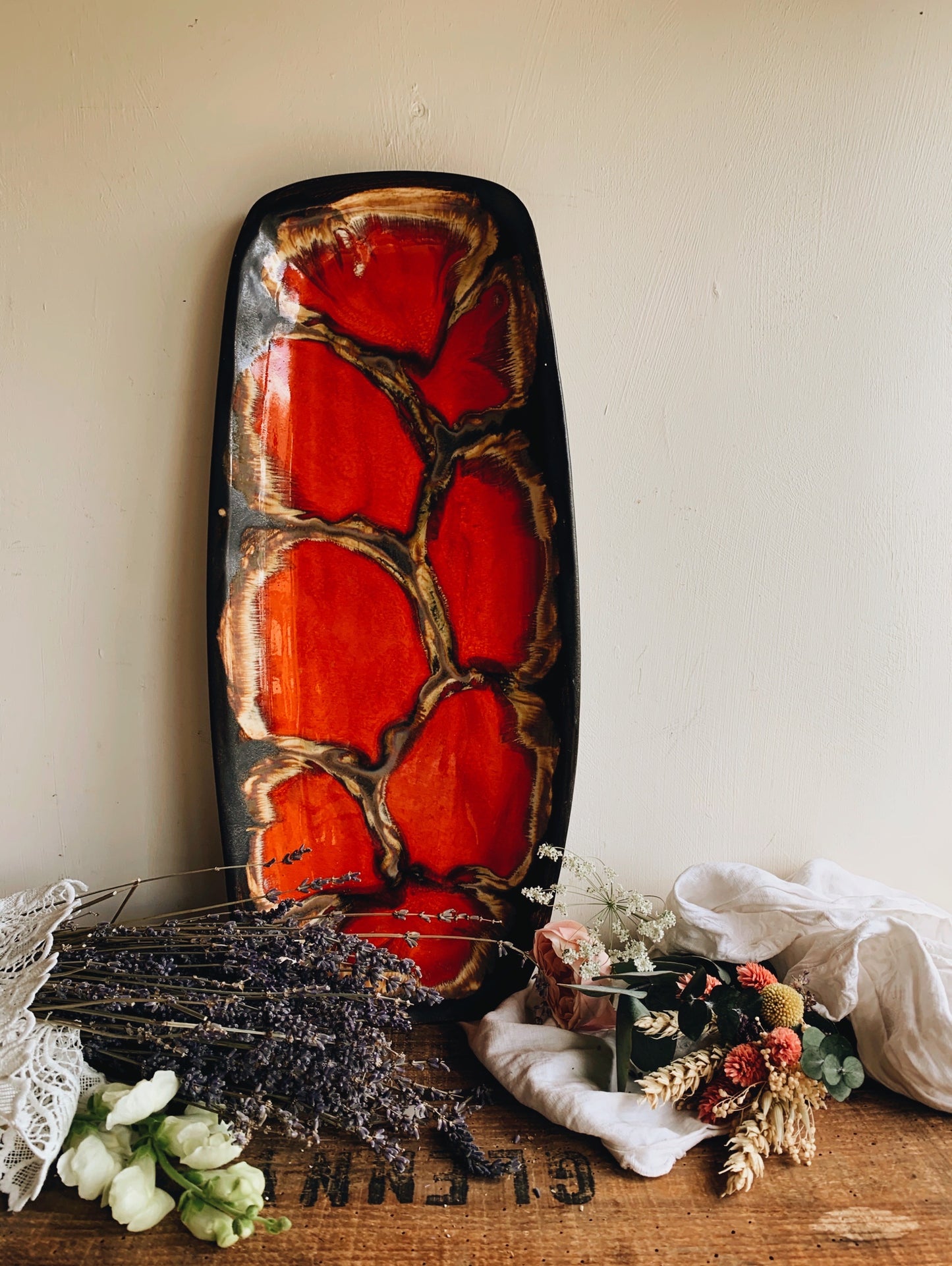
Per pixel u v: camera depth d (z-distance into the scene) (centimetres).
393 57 92
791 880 101
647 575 100
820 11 93
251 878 95
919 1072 83
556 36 93
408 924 100
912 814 105
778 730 103
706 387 98
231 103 92
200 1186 71
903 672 103
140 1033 73
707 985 85
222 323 93
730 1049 82
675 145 95
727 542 100
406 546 98
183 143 93
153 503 97
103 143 92
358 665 100
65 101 91
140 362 95
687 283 97
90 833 100
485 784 99
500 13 92
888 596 102
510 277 92
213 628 92
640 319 97
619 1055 83
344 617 99
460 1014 97
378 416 97
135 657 99
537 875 97
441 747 100
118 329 94
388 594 99
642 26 93
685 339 97
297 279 94
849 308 98
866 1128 82
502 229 91
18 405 95
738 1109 80
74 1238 69
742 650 102
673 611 101
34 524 96
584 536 100
